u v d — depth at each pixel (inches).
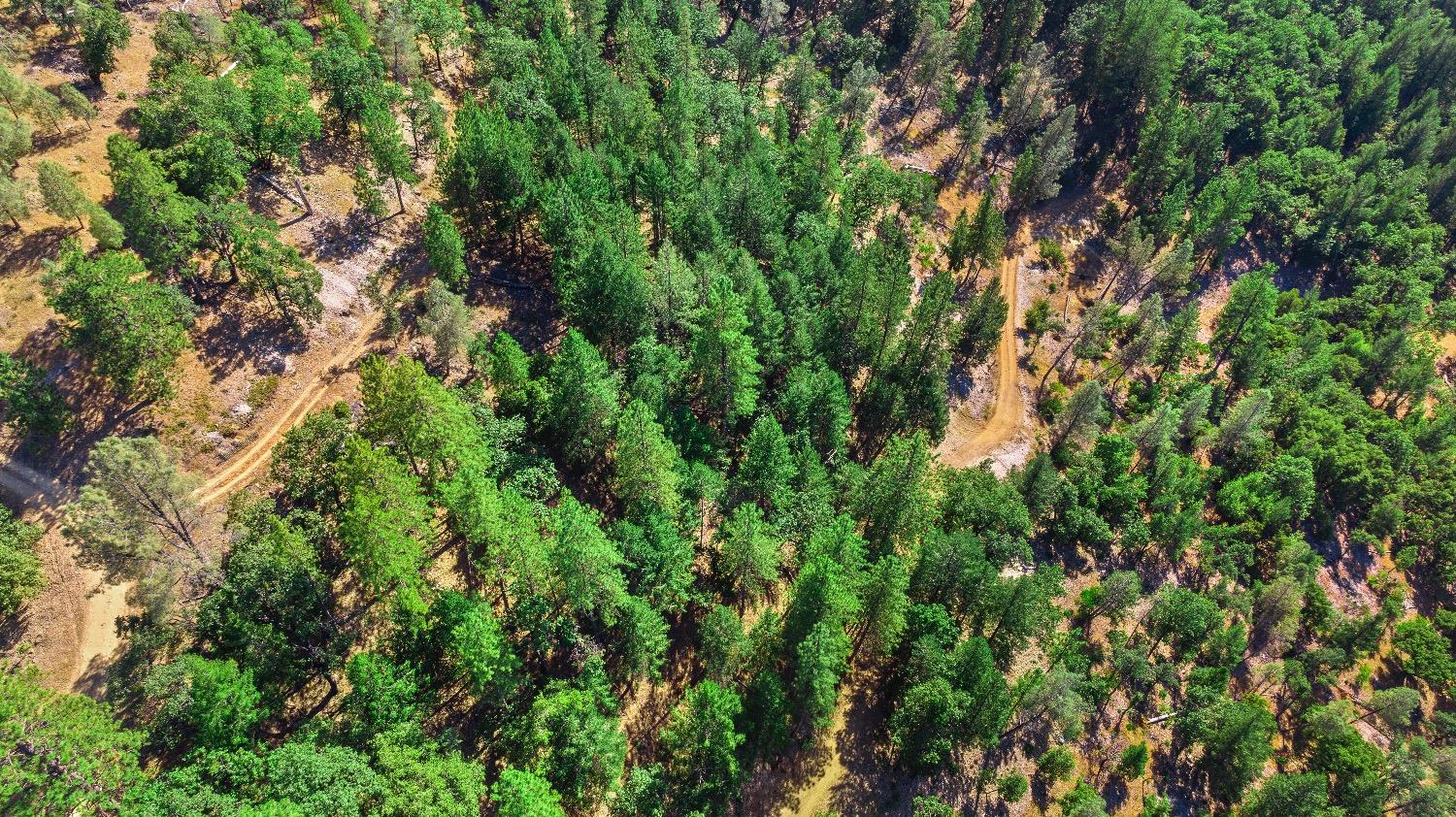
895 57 6205.7
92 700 1959.9
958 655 2618.1
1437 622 4082.2
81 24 3449.8
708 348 2989.7
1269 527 4042.8
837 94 5551.2
